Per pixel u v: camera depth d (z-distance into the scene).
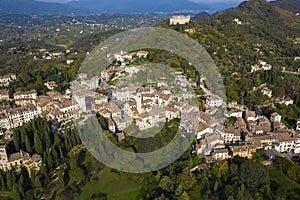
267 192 144.12
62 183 155.62
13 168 169.88
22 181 155.50
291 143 190.12
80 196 150.00
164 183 145.25
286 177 161.75
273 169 169.38
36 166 171.50
